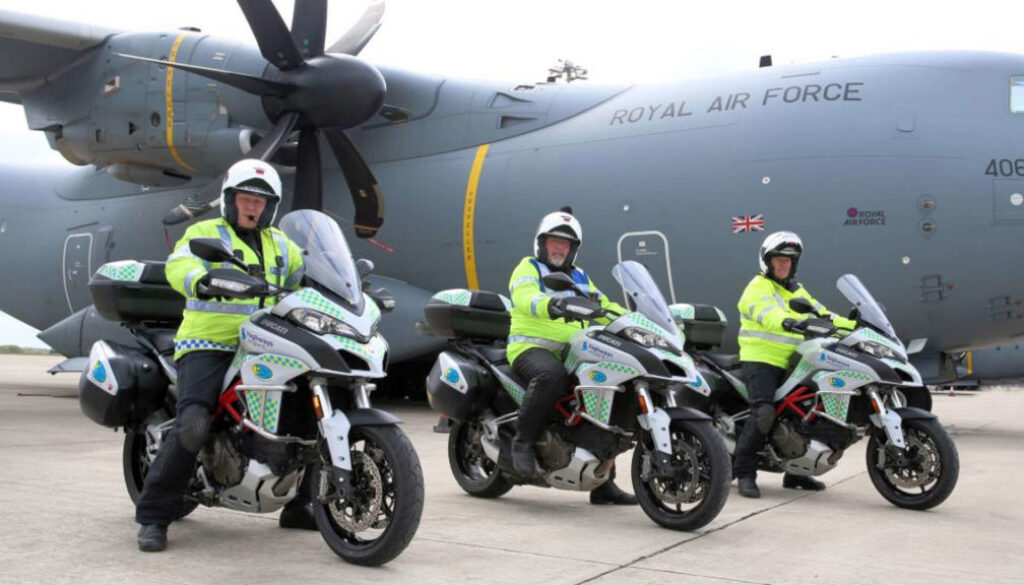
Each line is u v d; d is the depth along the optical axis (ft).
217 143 39.34
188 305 14.48
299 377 13.75
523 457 17.79
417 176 42.19
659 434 16.24
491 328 19.48
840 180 32.55
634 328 16.72
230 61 39.27
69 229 52.70
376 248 43.01
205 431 14.01
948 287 31.81
